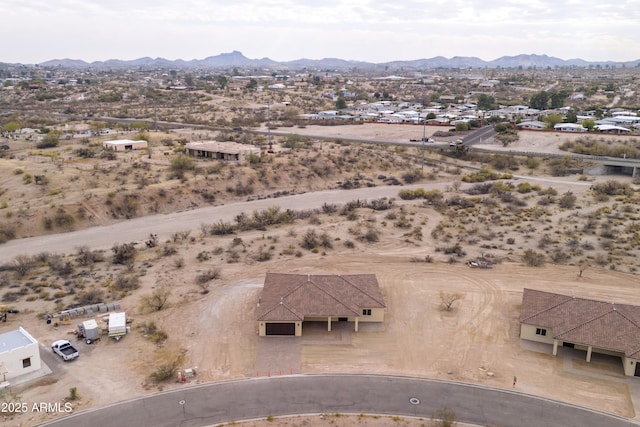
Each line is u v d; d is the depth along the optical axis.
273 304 49.91
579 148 140.38
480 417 38.28
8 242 76.50
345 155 130.50
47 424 36.75
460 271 64.56
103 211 87.06
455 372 43.94
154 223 85.75
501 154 137.25
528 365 45.06
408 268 65.56
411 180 118.00
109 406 38.91
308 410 38.72
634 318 46.72
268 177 110.00
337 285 53.44
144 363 44.69
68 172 99.50
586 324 46.47
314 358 45.66
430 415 38.41
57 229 81.44
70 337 48.62
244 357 45.78
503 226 81.81
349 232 78.94
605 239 74.75
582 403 40.09
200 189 99.38
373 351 46.88
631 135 152.25
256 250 71.69
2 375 41.38
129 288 59.38
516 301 56.59
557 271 64.38
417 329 50.81
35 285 60.22
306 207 95.50
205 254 70.12
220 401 39.66
